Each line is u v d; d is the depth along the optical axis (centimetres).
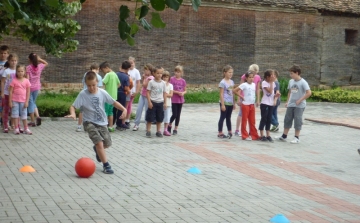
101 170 998
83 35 2459
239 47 2923
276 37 3044
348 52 3356
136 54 2617
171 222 695
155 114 1429
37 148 1198
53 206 745
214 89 2867
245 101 1451
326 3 3216
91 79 951
